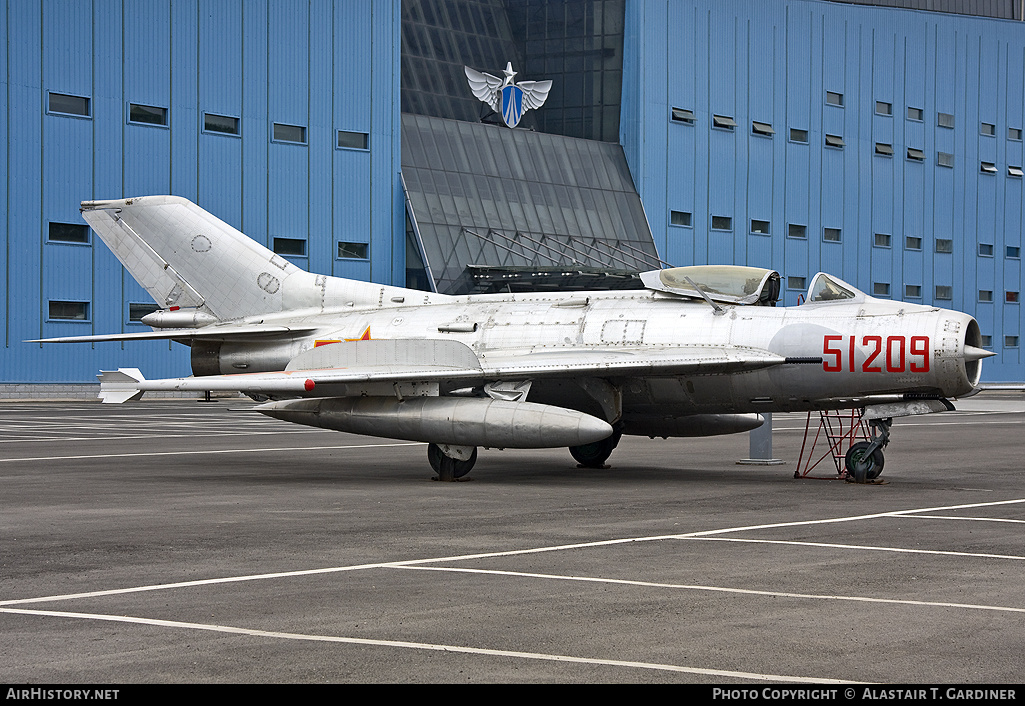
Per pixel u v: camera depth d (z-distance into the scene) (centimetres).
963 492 3744
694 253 14225
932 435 7181
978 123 16850
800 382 4059
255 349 4969
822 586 2077
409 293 4984
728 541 2623
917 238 16212
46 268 10544
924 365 3828
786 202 14962
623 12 14262
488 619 1797
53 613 1838
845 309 4062
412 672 1499
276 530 2792
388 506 3294
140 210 5347
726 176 14500
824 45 15325
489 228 12619
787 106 15012
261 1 11644
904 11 16075
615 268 13350
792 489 3822
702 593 2006
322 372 3991
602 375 4019
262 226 11619
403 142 12531
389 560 2355
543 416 3850
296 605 1900
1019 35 17225
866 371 3925
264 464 4756
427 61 14088
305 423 4256
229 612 1847
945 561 2353
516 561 2344
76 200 10694
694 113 14288
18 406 9725
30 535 2698
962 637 1689
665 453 5500
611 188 13800
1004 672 1503
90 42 10769
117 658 1561
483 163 12988
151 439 6275
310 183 11912
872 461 4066
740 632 1716
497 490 3753
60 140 10612
